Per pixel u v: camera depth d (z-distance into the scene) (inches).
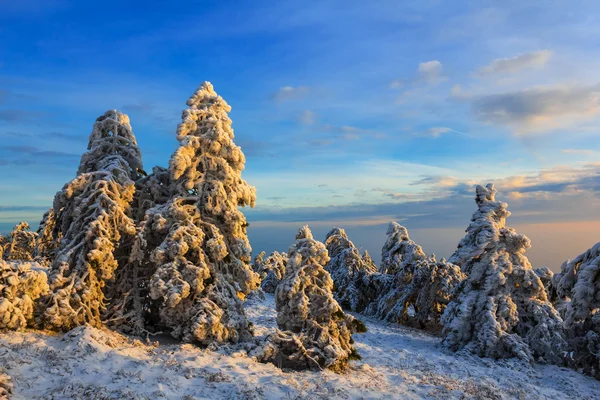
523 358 714.8
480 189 859.4
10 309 493.4
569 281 737.0
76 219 615.8
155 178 732.0
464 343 781.3
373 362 632.4
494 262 797.9
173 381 424.5
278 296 577.0
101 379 408.5
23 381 376.2
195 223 655.1
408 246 1337.4
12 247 1339.8
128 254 690.8
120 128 734.5
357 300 1321.4
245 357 546.0
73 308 566.9
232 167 724.0
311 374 514.9
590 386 648.4
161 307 627.2
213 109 722.8
